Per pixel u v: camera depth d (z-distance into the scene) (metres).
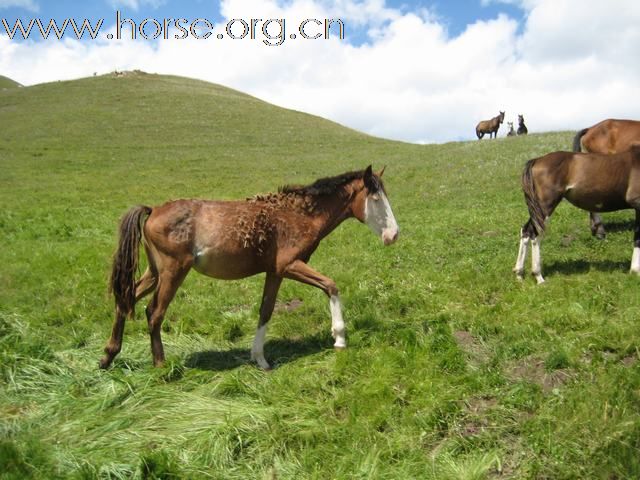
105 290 9.12
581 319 6.60
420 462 4.28
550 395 5.03
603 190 8.16
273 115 46.06
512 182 16.78
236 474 4.30
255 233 6.02
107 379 5.81
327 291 6.31
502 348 6.01
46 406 5.29
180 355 6.58
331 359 6.09
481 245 10.63
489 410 4.88
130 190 22.23
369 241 11.95
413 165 23.56
